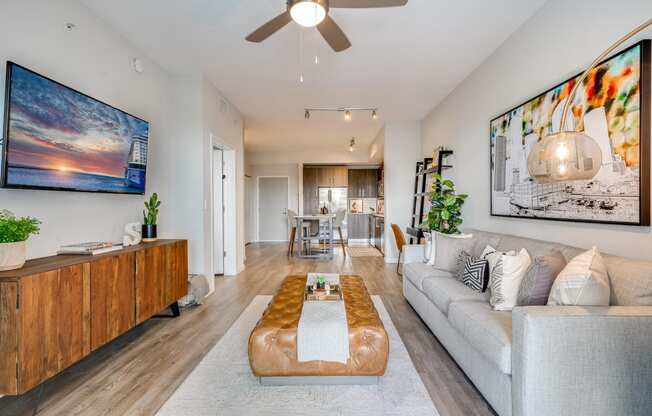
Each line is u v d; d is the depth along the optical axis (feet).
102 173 8.16
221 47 10.16
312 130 21.38
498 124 10.05
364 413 5.40
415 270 10.31
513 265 6.43
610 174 5.98
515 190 9.11
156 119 11.32
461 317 6.31
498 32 9.29
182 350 7.76
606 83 6.05
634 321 4.20
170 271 9.47
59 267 5.66
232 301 11.73
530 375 4.27
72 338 5.89
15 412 5.41
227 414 5.38
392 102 15.64
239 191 17.17
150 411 5.46
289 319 6.52
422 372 6.77
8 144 5.75
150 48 10.22
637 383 4.21
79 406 5.59
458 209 12.10
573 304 4.75
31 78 6.18
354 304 7.32
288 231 31.09
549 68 7.76
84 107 7.55
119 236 9.37
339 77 12.57
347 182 31.27
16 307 4.90
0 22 6.01
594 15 6.39
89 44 8.20
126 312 7.45
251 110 16.79
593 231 6.48
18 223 5.56
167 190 12.03
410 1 7.84
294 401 5.73
